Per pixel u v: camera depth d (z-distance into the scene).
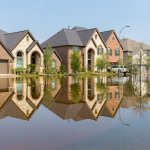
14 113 9.95
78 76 48.72
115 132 6.94
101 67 64.12
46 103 12.60
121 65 65.81
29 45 52.69
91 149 5.59
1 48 46.91
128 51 81.00
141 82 29.94
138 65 70.00
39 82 29.16
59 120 8.65
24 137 6.59
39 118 9.00
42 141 6.22
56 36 63.47
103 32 73.25
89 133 6.88
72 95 16.05
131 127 7.48
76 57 58.12
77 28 69.81
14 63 49.78
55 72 54.62
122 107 11.32
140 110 10.46
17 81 30.64
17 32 53.34
